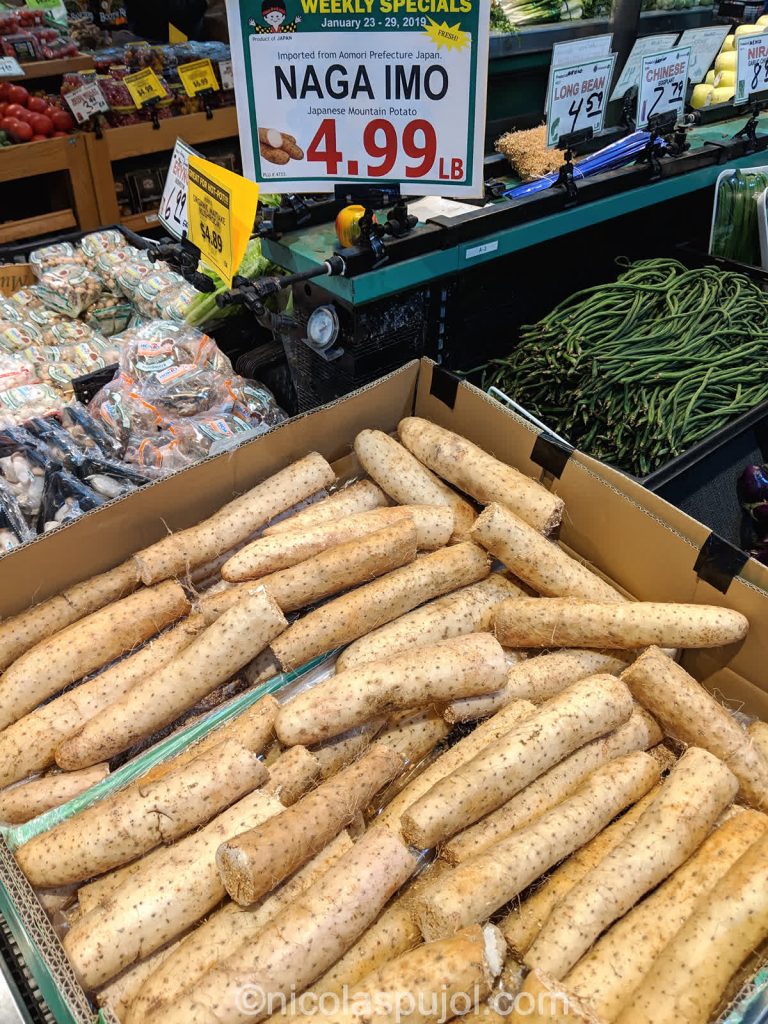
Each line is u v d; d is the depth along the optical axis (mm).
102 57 2182
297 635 725
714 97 1515
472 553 807
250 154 885
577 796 626
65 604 769
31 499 923
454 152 836
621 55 1304
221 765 602
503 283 1081
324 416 917
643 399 977
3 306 1392
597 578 800
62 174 2051
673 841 587
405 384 977
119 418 1019
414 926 569
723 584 725
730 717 675
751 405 1012
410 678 666
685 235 1377
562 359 1018
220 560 842
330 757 670
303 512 870
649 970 533
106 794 651
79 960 532
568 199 1068
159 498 823
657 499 766
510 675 727
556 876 607
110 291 1462
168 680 685
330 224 1017
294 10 778
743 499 1012
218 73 2162
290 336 1071
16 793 660
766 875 543
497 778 613
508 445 909
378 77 806
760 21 1611
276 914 555
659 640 719
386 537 777
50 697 732
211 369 1130
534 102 1282
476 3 738
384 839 569
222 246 887
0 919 624
